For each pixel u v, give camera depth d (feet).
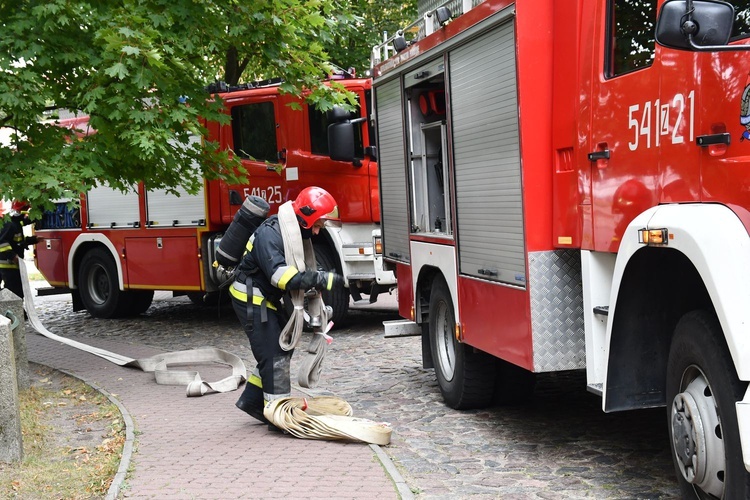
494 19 19.12
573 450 19.58
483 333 20.90
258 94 39.19
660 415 22.20
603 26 16.17
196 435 21.59
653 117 14.56
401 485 17.04
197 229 42.34
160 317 48.47
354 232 37.50
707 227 12.50
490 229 20.13
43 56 27.96
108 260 47.19
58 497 17.19
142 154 29.14
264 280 21.80
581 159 16.89
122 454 19.74
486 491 16.98
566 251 18.17
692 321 13.53
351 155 35.14
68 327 46.01
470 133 21.04
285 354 21.83
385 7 57.21
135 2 29.53
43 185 27.68
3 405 19.36
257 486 17.26
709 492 13.47
